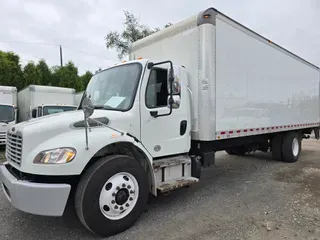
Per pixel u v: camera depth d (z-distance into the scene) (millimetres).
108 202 3184
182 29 4641
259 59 5754
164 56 4992
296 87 7660
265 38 5957
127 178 3398
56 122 3178
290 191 4914
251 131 5500
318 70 9344
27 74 21672
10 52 24203
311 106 8812
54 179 3098
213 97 4395
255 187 5230
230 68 4809
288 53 7082
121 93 3871
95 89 4359
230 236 3189
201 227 3436
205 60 4301
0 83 19703
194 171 4527
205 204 4281
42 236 3234
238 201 4418
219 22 4520
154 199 4523
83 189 3031
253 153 9594
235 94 4957
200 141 4832
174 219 3695
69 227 3473
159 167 3922
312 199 4445
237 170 6828
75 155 2961
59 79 24422
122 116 3541
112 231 3207
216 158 8648
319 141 14250
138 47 5629
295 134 7969
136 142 3588
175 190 5039
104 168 3154
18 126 3338
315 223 3520
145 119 3789
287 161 7766
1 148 10836
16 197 2852
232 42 4848
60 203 2869
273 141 7887
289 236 3174
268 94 6129
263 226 3447
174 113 4184
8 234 3287
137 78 3797
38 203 2809
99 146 3152
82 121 3303
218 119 4547
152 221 3631
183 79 4367
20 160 3043
